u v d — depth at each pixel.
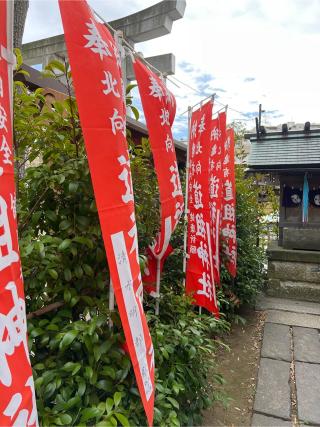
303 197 6.20
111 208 1.56
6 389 1.13
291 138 6.32
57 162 2.00
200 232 3.50
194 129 3.64
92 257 2.03
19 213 1.97
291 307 5.67
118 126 1.64
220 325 3.14
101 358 1.82
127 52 2.23
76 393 1.68
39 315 1.93
